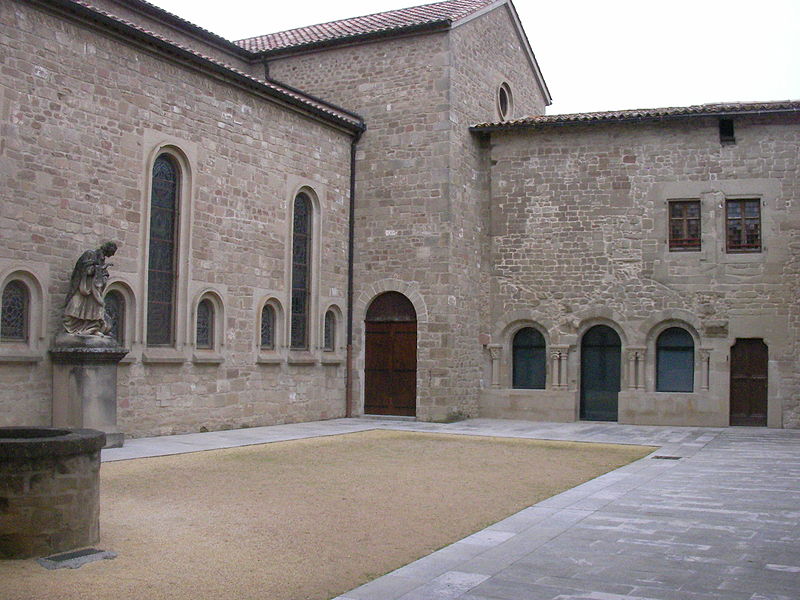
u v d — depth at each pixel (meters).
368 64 24.06
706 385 22.16
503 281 24.17
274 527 9.31
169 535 8.81
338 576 7.38
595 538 8.81
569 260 23.58
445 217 22.67
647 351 22.83
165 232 17.89
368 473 13.44
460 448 16.98
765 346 21.98
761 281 21.98
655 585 7.06
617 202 23.25
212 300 18.81
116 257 16.45
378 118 23.73
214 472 13.08
